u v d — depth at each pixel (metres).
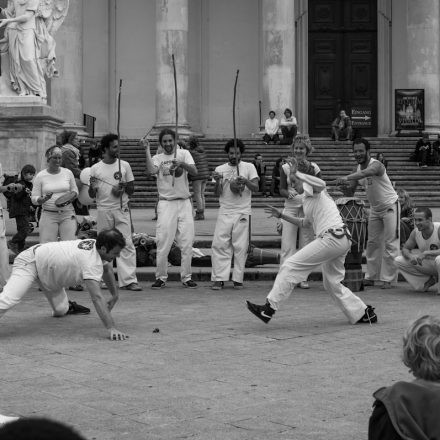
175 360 11.42
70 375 10.61
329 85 54.34
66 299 14.62
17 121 23.12
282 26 47.19
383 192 17.97
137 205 37.56
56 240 17.53
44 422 3.35
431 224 17.64
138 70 53.47
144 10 53.56
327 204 13.73
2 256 16.75
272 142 45.56
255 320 14.42
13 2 23.88
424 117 48.44
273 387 10.07
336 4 54.41
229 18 54.12
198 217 30.03
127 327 13.74
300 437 8.23
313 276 19.55
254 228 25.88
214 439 8.15
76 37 47.50
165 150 17.73
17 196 20.86
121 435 8.26
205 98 54.09
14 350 12.06
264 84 47.59
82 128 47.59
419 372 5.04
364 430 8.47
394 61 54.31
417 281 17.89
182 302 16.31
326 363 11.32
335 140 46.31
